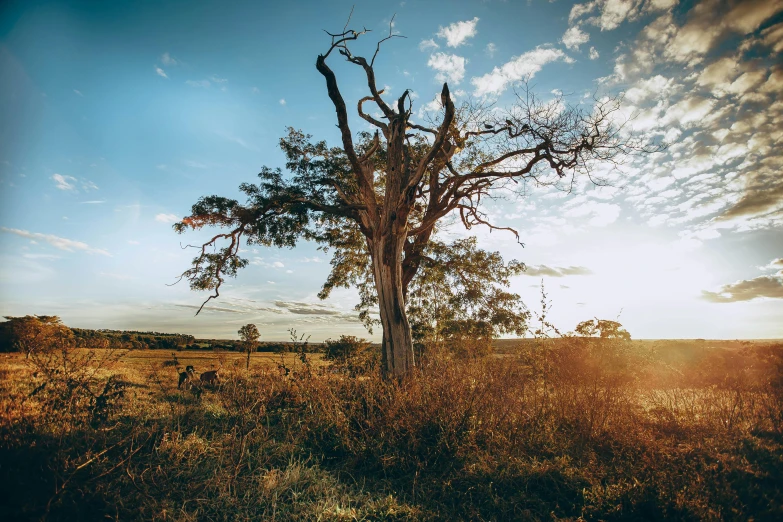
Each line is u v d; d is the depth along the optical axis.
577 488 4.74
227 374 8.49
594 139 12.66
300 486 4.89
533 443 6.11
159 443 5.80
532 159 13.16
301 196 14.71
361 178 13.35
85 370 6.38
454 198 14.75
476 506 4.46
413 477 5.18
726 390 8.59
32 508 3.60
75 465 4.33
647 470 4.91
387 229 12.52
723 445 5.91
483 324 16.36
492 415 6.60
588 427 6.26
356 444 6.07
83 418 5.95
